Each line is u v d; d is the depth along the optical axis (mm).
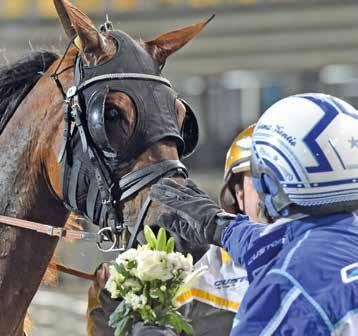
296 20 26000
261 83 31703
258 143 4922
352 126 4828
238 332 4629
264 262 4777
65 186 6320
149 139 6094
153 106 6160
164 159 6102
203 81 32062
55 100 6426
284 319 4551
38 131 6453
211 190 25750
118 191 6129
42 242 6508
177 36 6613
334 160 4762
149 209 5949
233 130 31766
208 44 27047
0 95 6668
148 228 5582
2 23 26906
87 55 6324
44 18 26688
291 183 4781
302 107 4867
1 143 6590
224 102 32125
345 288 4520
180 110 6371
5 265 6473
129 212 6109
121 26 26328
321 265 4590
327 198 4762
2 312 6484
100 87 6191
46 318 14984
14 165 6520
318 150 4766
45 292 16344
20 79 6676
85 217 6508
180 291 5496
